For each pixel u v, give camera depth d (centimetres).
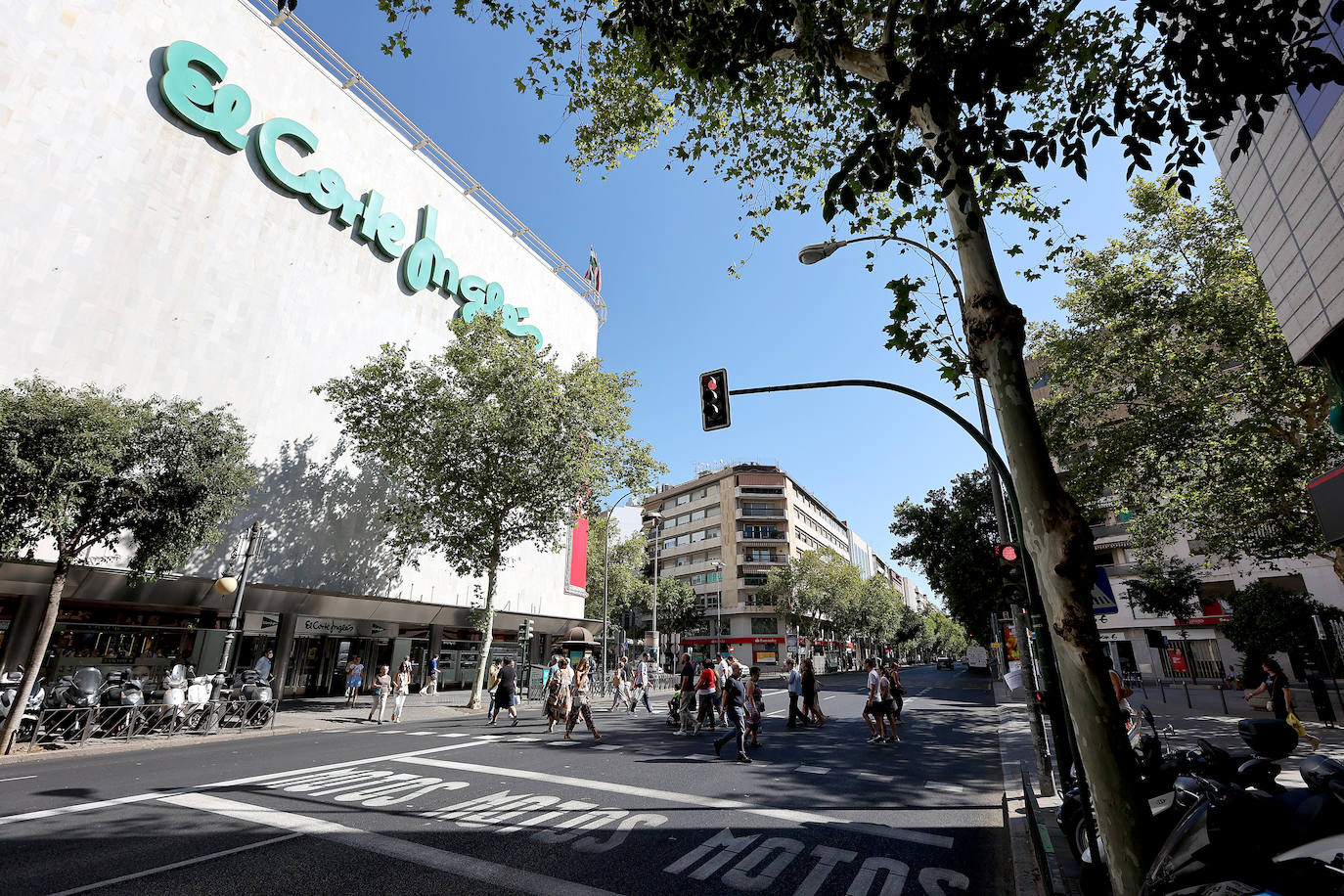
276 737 1315
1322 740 1055
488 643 2050
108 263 1620
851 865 516
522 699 2394
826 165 951
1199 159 420
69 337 1529
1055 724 554
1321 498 889
